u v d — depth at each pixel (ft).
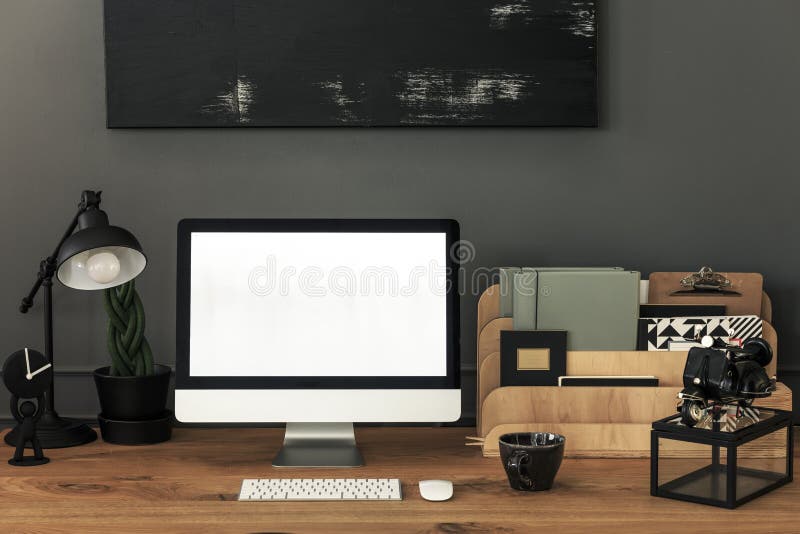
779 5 6.05
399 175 6.11
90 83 6.08
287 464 4.89
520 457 4.36
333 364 4.99
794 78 6.08
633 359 5.22
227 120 5.98
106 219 5.16
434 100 5.97
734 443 4.13
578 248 6.14
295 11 5.92
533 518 4.03
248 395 4.95
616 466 4.89
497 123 5.98
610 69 6.09
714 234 6.14
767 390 4.35
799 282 6.13
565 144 6.11
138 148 6.11
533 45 5.95
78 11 6.05
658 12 6.07
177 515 4.08
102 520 4.00
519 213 6.13
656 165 6.12
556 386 5.19
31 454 5.16
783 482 4.51
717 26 6.07
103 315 6.16
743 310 5.67
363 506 4.22
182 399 4.94
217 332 4.98
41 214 6.13
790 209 6.12
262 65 5.95
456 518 4.04
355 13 5.93
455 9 5.93
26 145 6.10
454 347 4.99
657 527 3.90
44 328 6.15
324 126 6.01
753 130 6.11
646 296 5.61
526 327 5.26
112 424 5.41
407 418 4.97
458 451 5.26
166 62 5.95
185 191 6.12
